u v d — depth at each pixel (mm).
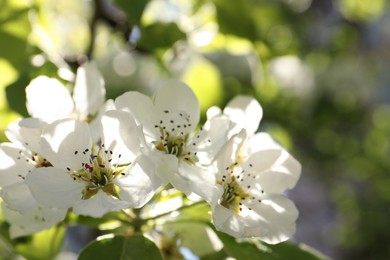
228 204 343
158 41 430
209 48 464
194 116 349
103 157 336
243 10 459
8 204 335
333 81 715
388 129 844
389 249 916
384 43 906
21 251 380
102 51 472
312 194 961
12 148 343
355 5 768
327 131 767
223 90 470
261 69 490
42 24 445
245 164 347
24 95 392
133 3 416
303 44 683
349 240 932
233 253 358
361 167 867
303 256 367
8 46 417
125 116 334
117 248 344
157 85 460
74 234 496
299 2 654
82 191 334
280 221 344
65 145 335
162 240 365
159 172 334
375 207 918
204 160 344
